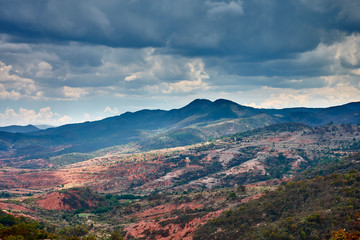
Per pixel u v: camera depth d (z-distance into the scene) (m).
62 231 172.88
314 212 124.56
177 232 165.00
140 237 171.50
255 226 137.25
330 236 111.06
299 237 116.75
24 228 138.88
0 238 132.00
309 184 152.25
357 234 103.19
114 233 170.50
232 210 160.75
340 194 134.12
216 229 149.12
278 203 147.25
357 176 143.88
